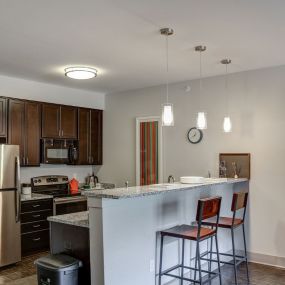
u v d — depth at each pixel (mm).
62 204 5301
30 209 4855
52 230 3191
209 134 5062
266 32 3252
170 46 3666
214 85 5047
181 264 3428
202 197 4027
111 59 4164
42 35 3318
